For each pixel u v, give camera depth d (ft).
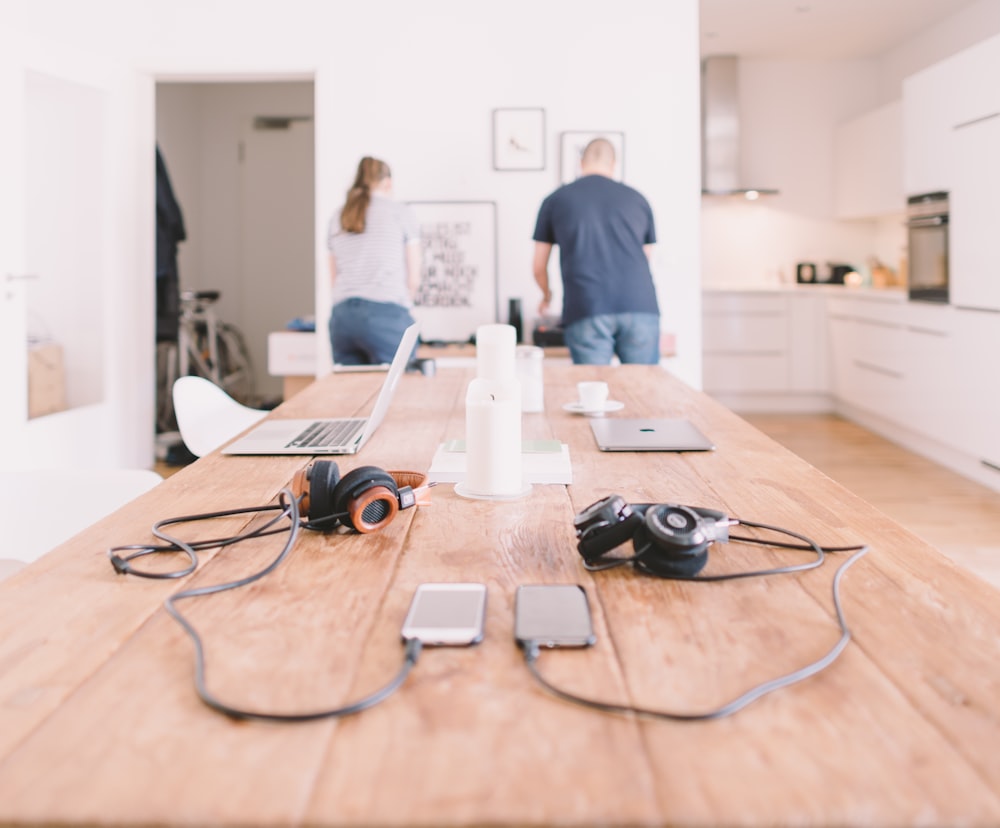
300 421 6.15
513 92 15.57
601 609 2.67
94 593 2.83
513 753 1.85
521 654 2.35
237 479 4.48
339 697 2.10
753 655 2.33
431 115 15.56
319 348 15.88
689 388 7.94
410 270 13.53
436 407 6.86
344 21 15.42
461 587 2.78
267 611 2.67
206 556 3.21
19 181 12.64
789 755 1.84
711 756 1.84
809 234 23.81
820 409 22.09
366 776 1.77
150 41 15.25
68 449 13.89
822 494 4.09
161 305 16.62
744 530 3.51
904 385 17.06
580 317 12.68
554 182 15.71
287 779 1.76
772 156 23.61
